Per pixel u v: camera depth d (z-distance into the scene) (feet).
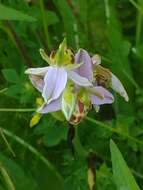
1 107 0.77
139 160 0.78
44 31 0.86
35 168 0.75
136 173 0.76
